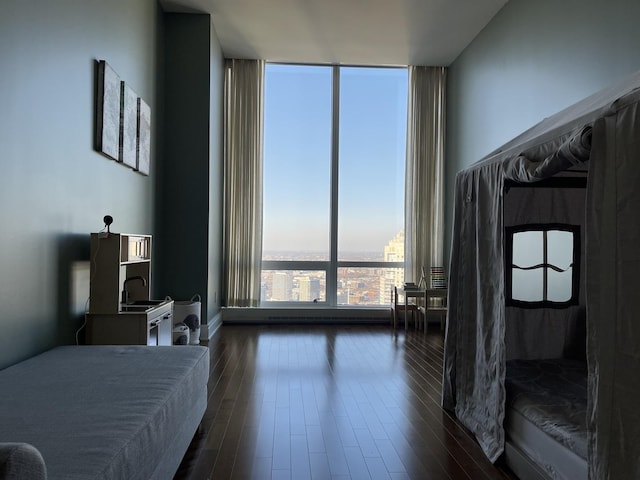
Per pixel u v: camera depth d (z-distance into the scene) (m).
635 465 1.33
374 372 3.75
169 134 4.92
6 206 2.09
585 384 2.39
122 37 3.58
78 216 2.84
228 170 5.97
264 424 2.62
